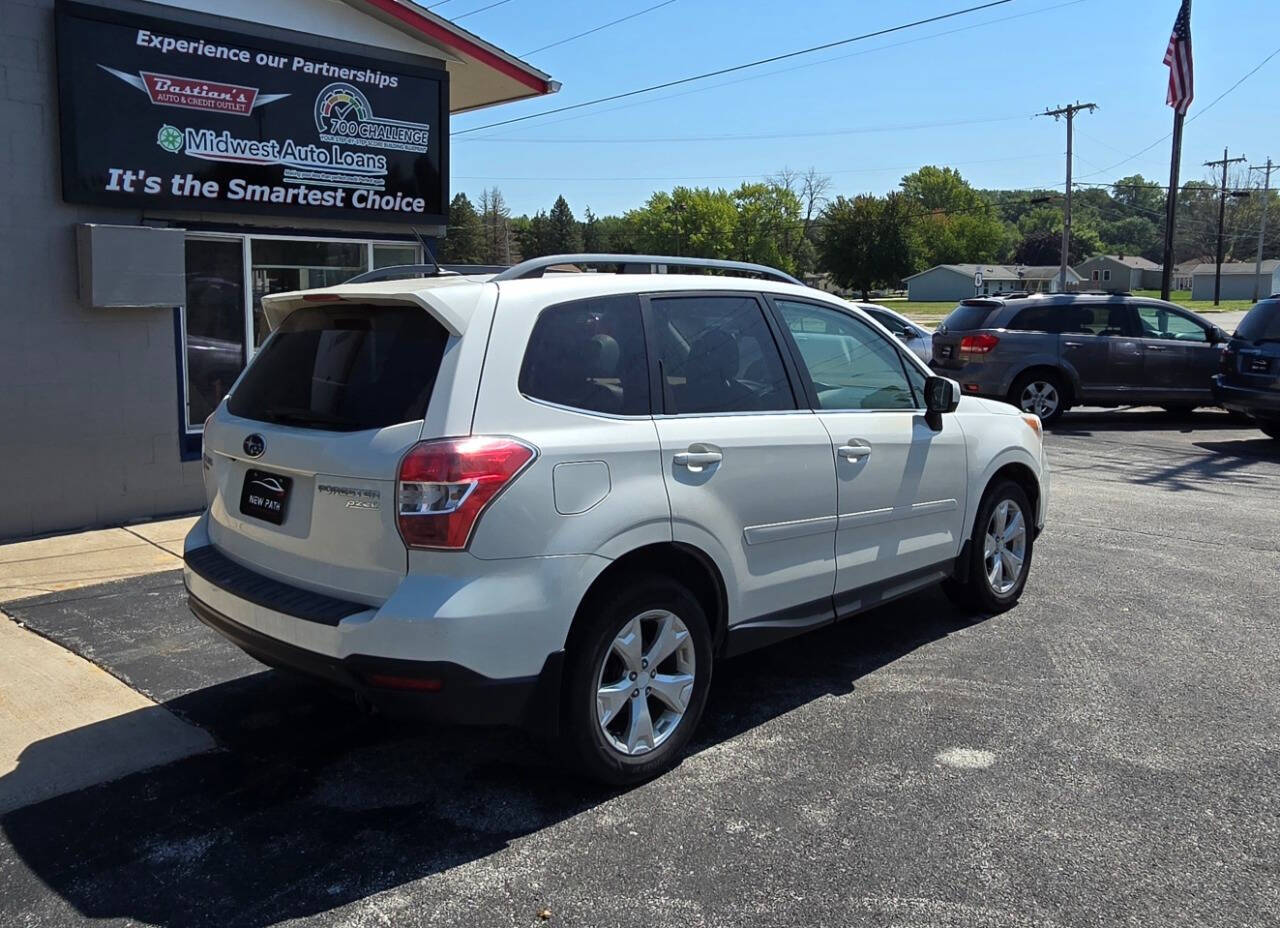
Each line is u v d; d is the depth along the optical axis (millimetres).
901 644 5578
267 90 8492
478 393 3518
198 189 8156
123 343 7906
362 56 9078
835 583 4762
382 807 3842
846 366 5012
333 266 9297
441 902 3230
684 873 3381
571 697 3713
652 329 4133
